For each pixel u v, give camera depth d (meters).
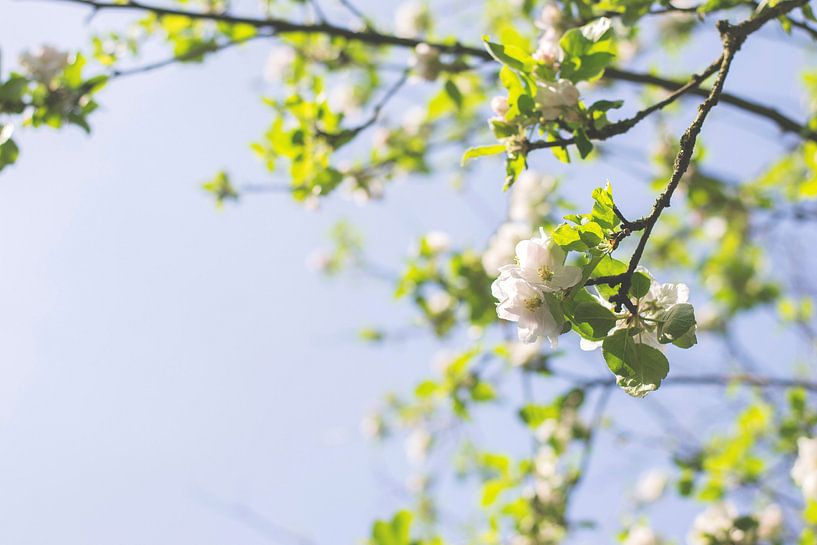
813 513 4.20
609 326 2.07
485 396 5.62
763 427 5.76
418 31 6.36
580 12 3.59
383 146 6.08
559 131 2.77
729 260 7.53
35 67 4.06
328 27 4.59
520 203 5.20
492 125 2.70
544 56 2.69
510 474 5.46
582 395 5.32
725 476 5.38
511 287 2.08
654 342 2.11
